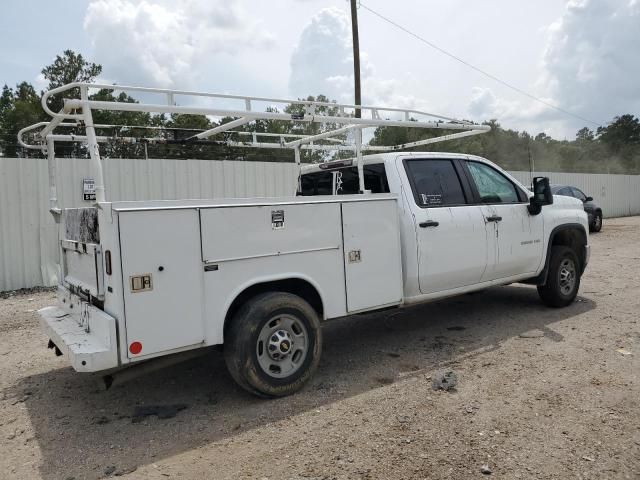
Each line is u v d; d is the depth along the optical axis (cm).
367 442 343
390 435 351
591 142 6794
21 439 367
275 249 417
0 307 802
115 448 350
